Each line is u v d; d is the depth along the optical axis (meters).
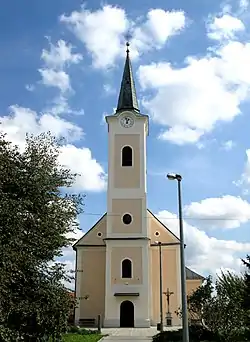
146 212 47.84
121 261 46.62
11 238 15.64
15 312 16.19
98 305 47.72
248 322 26.42
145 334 37.28
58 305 17.45
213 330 26.25
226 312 26.02
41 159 19.11
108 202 48.12
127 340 31.77
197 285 52.44
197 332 27.56
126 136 49.94
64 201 19.53
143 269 46.34
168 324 46.16
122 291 45.81
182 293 19.94
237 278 31.33
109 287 46.00
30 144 20.27
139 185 48.53
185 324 19.39
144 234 47.19
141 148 49.59
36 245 17.38
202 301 28.11
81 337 31.83
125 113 50.34
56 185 19.25
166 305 47.44
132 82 53.12
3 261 14.70
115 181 48.69
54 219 18.64
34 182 18.27
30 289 17.14
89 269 48.78
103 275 48.56
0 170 16.50
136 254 46.78
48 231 18.23
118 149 49.59
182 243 20.59
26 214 17.55
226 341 25.86
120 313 45.38
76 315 47.28
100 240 49.47
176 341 27.81
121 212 47.84
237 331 25.86
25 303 16.53
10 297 15.66
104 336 34.53
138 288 45.88
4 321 15.45
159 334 29.62
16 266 15.30
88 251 49.25
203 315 26.78
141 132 50.00
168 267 48.56
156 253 49.09
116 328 43.81
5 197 16.31
